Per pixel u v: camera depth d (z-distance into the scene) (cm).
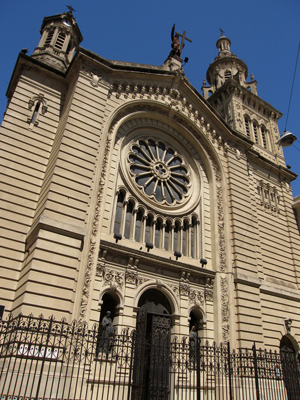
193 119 2809
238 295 2298
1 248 1692
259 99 3850
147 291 2052
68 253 1633
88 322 1600
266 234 2978
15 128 2039
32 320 1412
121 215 2152
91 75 2248
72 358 1462
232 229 2558
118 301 1842
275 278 2797
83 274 1662
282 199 3391
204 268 2280
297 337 2636
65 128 1941
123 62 2489
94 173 1947
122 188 2206
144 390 1739
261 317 2352
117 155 2256
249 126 3666
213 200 2619
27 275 1509
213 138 2881
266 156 3562
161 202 2408
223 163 2831
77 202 1783
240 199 2738
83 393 1498
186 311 2088
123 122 2361
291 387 1905
